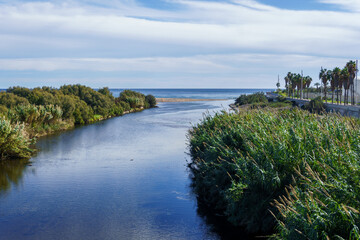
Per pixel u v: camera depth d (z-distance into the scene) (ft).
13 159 70.54
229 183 37.47
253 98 242.58
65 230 36.22
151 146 86.38
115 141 94.53
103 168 63.05
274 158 31.45
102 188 50.78
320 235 20.74
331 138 29.40
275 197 30.96
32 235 35.14
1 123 69.41
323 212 21.09
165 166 64.23
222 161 39.29
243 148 40.19
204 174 45.52
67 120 130.52
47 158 71.82
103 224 37.68
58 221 38.70
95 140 96.22
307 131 32.99
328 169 24.58
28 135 88.69
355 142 28.17
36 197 47.03
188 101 372.17
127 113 199.11
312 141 30.78
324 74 227.40
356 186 22.33
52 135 105.60
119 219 39.09
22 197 47.06
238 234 34.12
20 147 71.72
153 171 60.44
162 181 54.08
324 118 40.09
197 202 44.16
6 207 43.29
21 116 98.17
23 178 56.49
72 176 57.57
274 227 29.63
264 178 30.99
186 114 183.93
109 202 44.70
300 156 30.25
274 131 34.88
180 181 53.98
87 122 145.89
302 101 189.67
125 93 244.01
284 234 23.27
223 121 55.21
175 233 35.06
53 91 150.30
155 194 47.67
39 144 89.20
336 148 27.22
